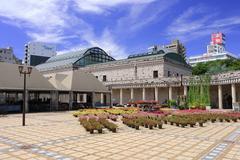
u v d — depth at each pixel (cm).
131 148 1073
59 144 1152
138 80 5509
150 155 957
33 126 1812
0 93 4128
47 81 3700
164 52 6144
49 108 3853
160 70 5466
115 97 6028
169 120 1978
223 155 963
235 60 7725
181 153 990
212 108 4638
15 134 1437
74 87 4009
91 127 1493
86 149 1051
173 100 4491
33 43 14000
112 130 1545
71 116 2720
